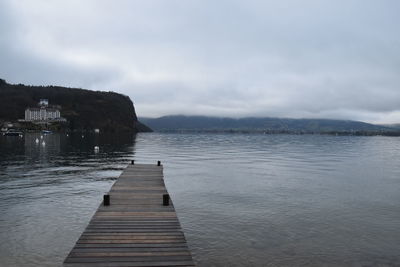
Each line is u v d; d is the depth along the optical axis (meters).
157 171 35.62
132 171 35.53
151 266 11.77
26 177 36.25
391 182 36.88
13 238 17.08
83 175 38.53
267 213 22.94
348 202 26.67
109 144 108.12
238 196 28.36
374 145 142.75
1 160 52.91
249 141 167.88
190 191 30.42
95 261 11.95
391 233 19.14
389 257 15.73
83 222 20.19
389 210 24.28
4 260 14.39
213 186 33.06
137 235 14.62
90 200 25.98
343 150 97.94
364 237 18.39
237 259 15.05
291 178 38.72
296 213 23.06
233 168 47.88
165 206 19.75
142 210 18.75
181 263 12.06
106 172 41.28
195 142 145.75
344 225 20.50
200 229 19.22
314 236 18.38
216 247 16.42
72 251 12.77
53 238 17.27
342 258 15.51
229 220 21.14
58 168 44.16
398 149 111.56
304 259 15.29
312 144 140.62
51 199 25.94
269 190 31.19
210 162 56.31
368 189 32.38
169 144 121.94
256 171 44.62
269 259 15.15
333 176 40.84
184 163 54.38
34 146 88.12
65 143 105.94
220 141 162.12
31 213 21.81
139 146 103.88
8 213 21.72
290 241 17.52
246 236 18.14
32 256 14.91
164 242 13.89
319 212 23.44
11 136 155.50
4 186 30.91
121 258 12.27
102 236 14.41
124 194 23.27
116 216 17.48
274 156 70.62
